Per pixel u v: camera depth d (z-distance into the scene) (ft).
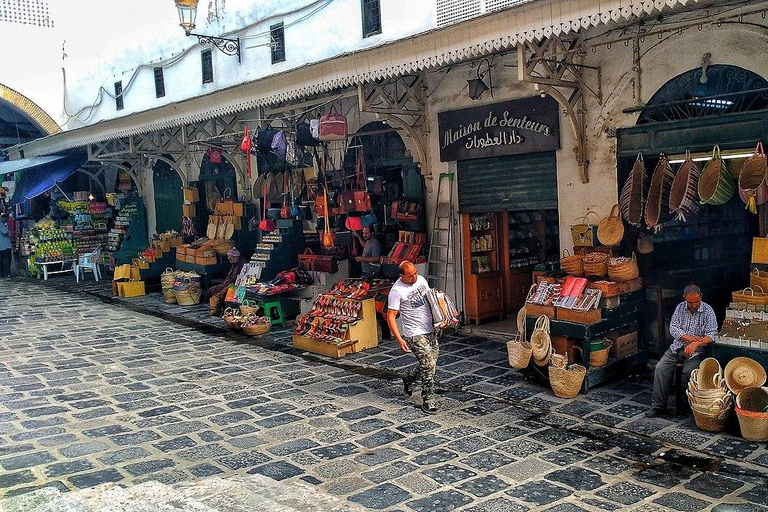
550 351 23.22
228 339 34.17
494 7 30.25
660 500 14.85
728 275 26.99
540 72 28.35
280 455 18.19
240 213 46.93
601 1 19.33
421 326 21.90
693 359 20.27
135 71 58.08
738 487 15.40
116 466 17.62
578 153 26.99
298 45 42.75
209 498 11.62
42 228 62.90
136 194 62.18
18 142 75.31
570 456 17.56
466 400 22.72
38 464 17.81
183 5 39.83
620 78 25.73
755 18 21.86
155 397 24.03
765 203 22.15
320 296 32.53
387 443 18.89
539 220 36.35
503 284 34.81
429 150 33.76
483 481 16.15
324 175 36.78
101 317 41.78
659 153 24.71
